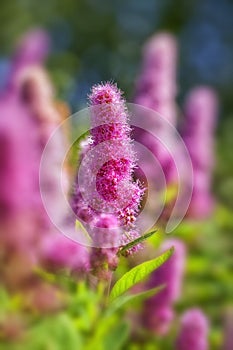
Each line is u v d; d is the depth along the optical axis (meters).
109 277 0.66
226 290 1.03
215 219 1.37
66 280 0.71
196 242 1.20
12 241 0.65
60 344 0.64
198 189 1.29
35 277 0.69
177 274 0.88
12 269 0.67
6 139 0.61
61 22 3.47
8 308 0.67
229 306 0.98
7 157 0.61
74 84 1.52
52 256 0.70
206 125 1.38
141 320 0.87
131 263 0.75
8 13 3.13
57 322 0.66
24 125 0.62
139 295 0.69
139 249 0.66
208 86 3.38
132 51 3.40
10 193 0.62
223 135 2.00
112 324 0.81
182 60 3.50
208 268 1.06
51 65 2.20
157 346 0.88
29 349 0.64
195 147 1.34
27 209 0.64
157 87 1.18
